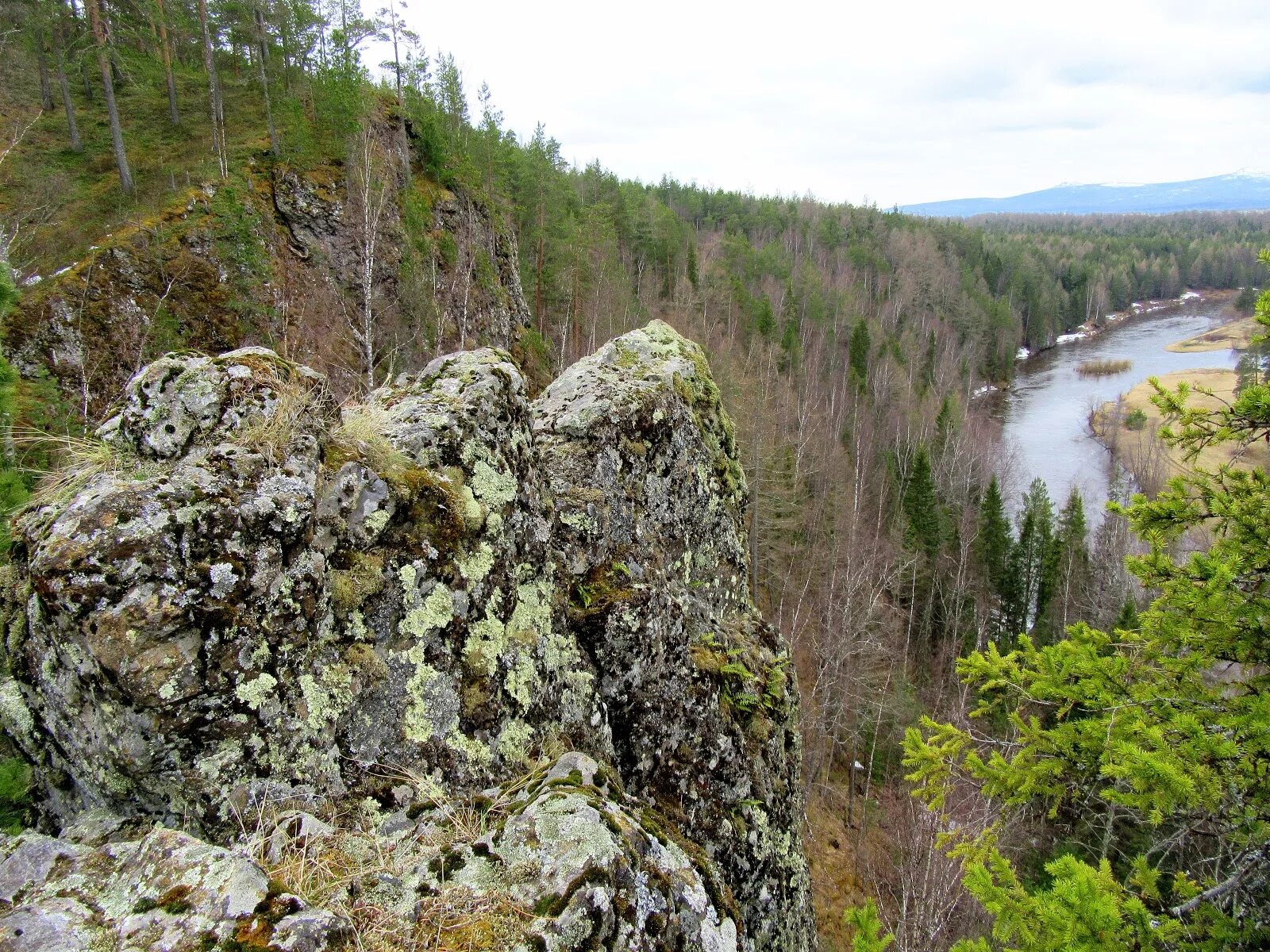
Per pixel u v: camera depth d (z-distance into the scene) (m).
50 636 3.25
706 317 60.53
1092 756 6.22
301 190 31.00
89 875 2.75
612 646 6.14
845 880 20.98
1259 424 6.11
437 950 2.70
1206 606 5.59
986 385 89.38
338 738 3.71
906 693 29.12
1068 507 45.84
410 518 4.32
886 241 118.81
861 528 38.47
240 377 3.96
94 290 24.70
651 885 3.44
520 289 41.06
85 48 32.88
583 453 7.13
